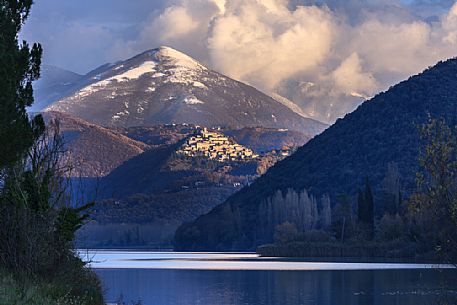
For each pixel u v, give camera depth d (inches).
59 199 2365.9
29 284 1888.5
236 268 7199.8
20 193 2177.7
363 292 4537.4
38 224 2162.9
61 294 1987.0
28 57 2123.5
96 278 2492.6
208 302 4106.8
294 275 6072.8
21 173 2226.9
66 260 2242.9
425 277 5388.8
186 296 4404.5
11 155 1966.0
